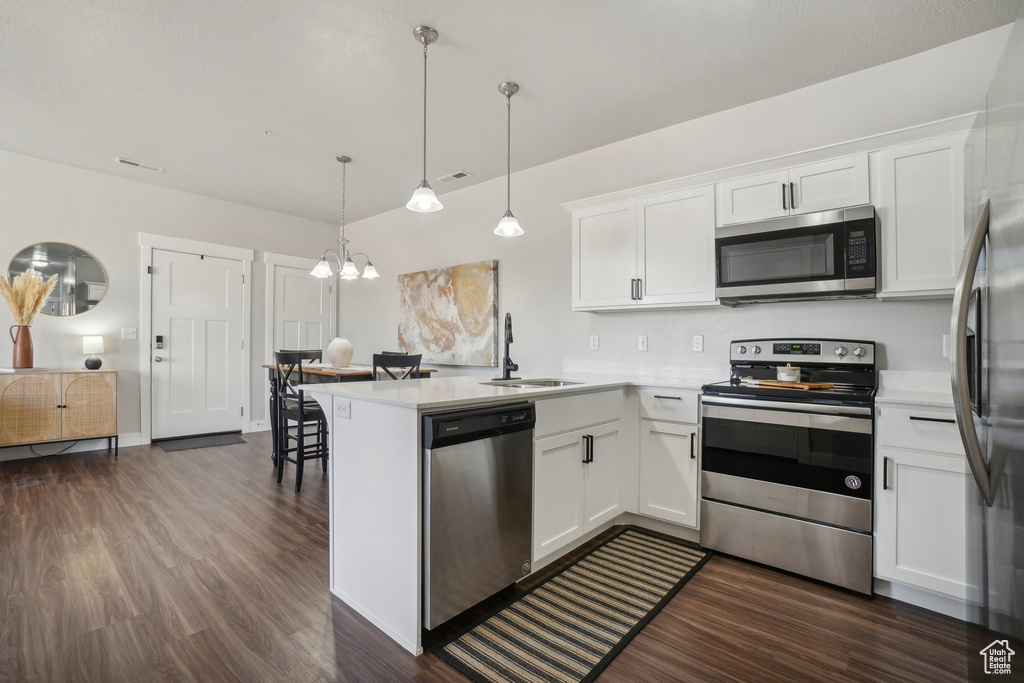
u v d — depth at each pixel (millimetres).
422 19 2189
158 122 3230
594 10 2121
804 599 1972
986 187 1180
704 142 3072
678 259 2783
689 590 2043
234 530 2590
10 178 3861
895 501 1929
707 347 2998
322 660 1569
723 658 1593
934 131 2049
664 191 2838
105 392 4035
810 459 2117
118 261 4391
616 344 3430
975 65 2271
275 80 2703
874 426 1985
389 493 1725
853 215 2186
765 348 2686
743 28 2229
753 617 1836
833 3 2053
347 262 3922
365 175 4211
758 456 2260
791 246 2354
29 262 3951
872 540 1980
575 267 3258
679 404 2525
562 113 3047
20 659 1523
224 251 5031
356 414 1885
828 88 2656
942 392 2201
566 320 3727
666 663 1568
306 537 2521
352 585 1892
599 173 3555
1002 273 987
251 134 3402
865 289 2164
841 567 2043
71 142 3598
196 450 4344
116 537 2459
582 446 2334
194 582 2045
